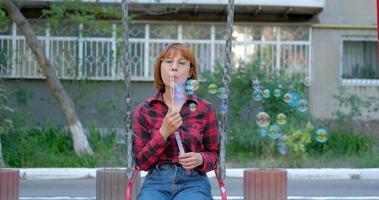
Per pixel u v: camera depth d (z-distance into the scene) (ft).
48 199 33.24
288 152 45.01
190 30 57.88
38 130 50.60
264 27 58.49
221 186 15.16
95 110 53.78
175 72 14.93
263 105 47.32
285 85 48.34
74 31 55.06
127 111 16.33
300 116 47.60
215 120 15.30
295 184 39.93
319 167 44.88
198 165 14.56
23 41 55.67
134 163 15.31
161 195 14.51
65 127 51.29
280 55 58.65
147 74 57.41
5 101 50.34
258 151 47.32
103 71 55.31
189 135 14.83
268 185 20.98
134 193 21.27
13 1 47.65
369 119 56.29
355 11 59.98
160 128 14.44
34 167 43.65
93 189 37.04
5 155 44.11
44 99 56.18
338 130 51.26
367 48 60.49
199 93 48.42
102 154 45.68
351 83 60.13
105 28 48.11
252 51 58.18
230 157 46.98
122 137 47.21
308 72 58.80
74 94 54.60
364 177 42.73
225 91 16.19
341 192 36.52
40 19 53.98
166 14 57.41
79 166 43.75
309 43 58.90
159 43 57.62
